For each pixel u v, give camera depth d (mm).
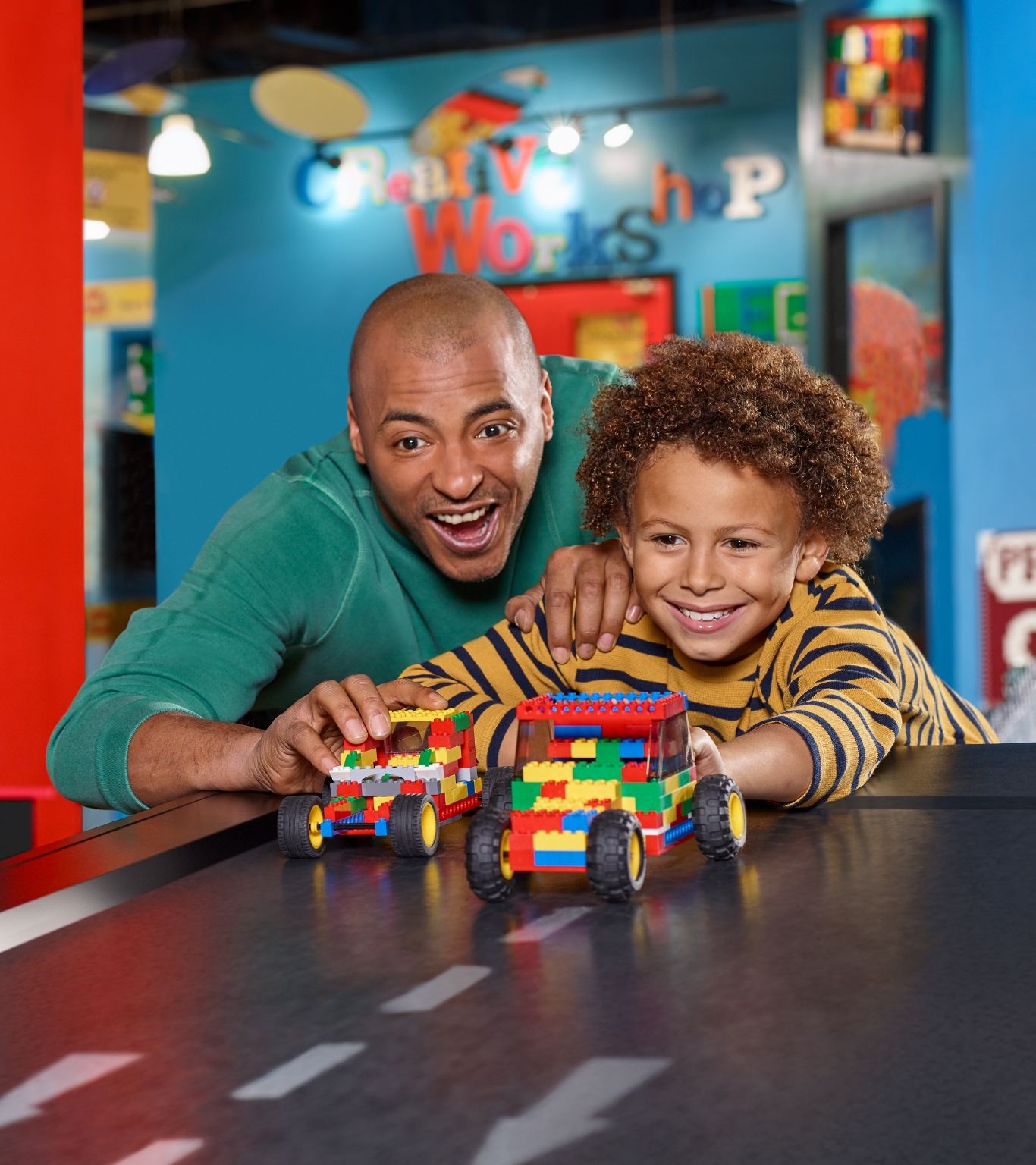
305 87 5109
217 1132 466
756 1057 503
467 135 5727
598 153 5586
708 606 1165
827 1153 424
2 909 745
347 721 988
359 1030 557
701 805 806
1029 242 4801
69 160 2293
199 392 5922
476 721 1196
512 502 1804
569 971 620
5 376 2301
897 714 1096
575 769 811
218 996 615
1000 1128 438
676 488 1145
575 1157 429
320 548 1931
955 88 4934
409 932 704
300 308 5906
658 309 5559
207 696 1628
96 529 4324
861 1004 555
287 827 895
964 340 4914
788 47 5328
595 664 1360
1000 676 4762
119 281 5582
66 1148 460
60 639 2307
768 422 1144
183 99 5746
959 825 879
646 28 5504
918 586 4898
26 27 2242
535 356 1849
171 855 883
